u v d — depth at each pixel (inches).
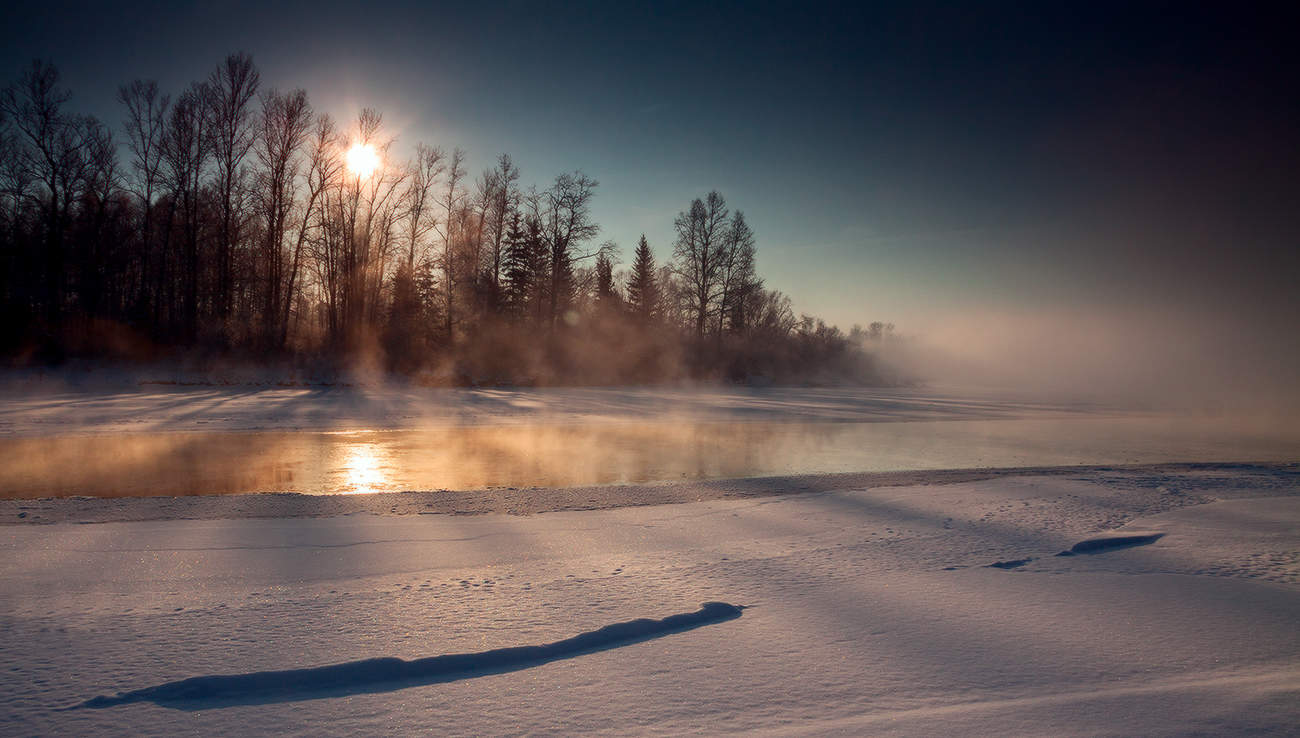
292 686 159.0
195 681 155.6
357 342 1541.6
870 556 290.5
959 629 197.6
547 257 1881.2
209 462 580.4
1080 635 192.5
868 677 163.2
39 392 1069.8
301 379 1352.1
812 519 379.2
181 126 1444.4
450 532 339.9
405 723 139.3
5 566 266.2
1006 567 273.7
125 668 164.4
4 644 180.4
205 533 329.1
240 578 253.4
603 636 190.7
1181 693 152.6
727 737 132.7
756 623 202.7
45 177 1376.7
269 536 325.1
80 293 1359.5
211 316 1443.2
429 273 1721.2
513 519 375.9
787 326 2486.5
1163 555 292.5
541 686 157.9
